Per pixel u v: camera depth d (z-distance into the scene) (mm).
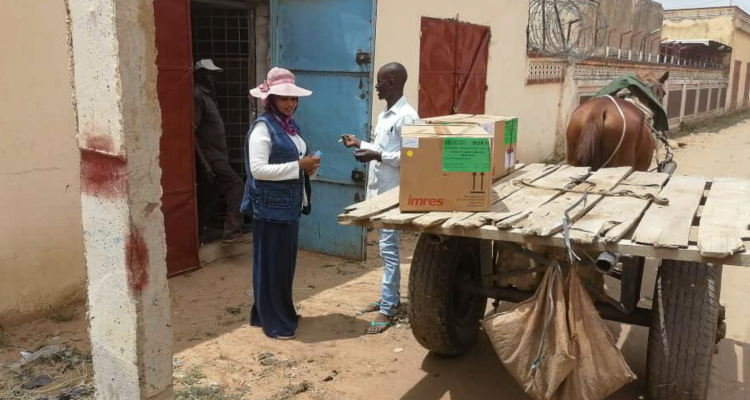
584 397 2914
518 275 3711
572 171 4223
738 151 15609
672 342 3172
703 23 28969
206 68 6074
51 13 4367
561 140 13883
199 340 4387
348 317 4883
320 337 4512
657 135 6188
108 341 2643
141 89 2377
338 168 6125
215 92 6730
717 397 3777
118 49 2266
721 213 3131
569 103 14031
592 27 14688
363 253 6141
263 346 4328
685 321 3133
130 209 2410
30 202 4406
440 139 3066
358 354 4254
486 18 9875
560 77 13312
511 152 4133
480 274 4145
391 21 7488
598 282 3564
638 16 18797
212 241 6359
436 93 8742
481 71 9938
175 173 5414
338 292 5402
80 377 3775
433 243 3436
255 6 6414
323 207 6305
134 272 2471
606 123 5262
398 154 4352
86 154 2498
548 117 13031
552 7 12609
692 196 3533
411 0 7832
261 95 4184
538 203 3311
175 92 5281
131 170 2389
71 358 3986
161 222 2553
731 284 5910
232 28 6637
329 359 4164
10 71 4180
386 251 4613
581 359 2908
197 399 3568
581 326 2904
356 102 5941
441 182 3105
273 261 4359
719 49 27406
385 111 4535
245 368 3998
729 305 5367
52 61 4410
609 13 16281
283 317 4512
